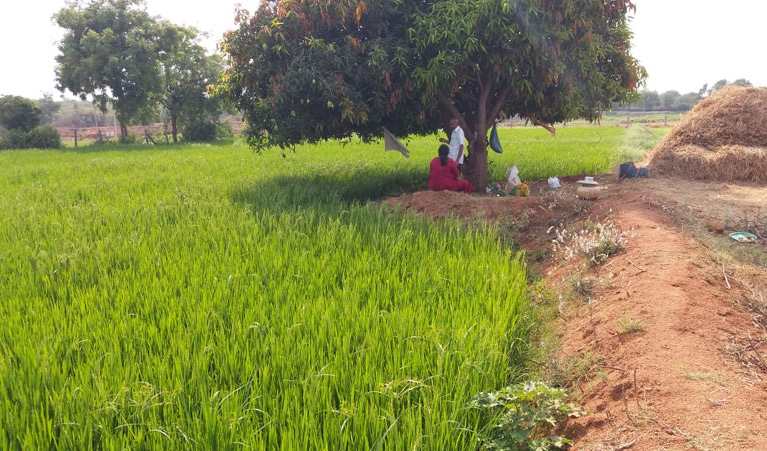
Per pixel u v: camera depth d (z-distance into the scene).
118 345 3.94
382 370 3.77
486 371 3.83
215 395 3.21
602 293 5.35
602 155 16.61
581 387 4.01
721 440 2.96
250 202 9.34
